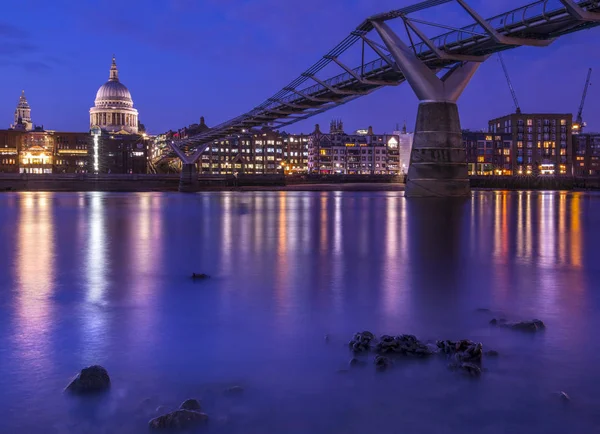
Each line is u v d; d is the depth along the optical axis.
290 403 5.79
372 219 37.84
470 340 7.88
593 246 21.14
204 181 163.12
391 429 5.21
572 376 6.48
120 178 153.88
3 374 6.57
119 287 12.32
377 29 67.00
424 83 66.06
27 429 5.23
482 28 56.97
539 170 194.25
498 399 5.85
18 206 59.28
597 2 47.16
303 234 26.30
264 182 168.38
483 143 192.75
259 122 115.50
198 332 8.42
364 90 83.12
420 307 10.15
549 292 11.64
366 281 13.06
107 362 7.02
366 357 7.19
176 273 14.37
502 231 28.23
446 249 20.08
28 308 10.12
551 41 55.72
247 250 19.72
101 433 5.16
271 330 8.53
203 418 5.36
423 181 67.94
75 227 30.61
